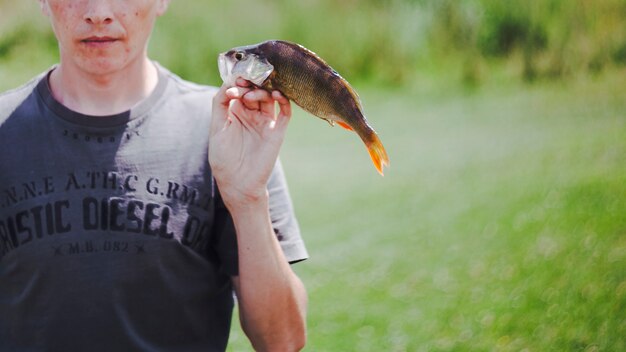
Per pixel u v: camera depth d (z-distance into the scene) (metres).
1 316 2.25
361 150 8.64
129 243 2.23
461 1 12.25
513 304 5.17
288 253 2.46
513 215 6.35
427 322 5.06
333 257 6.03
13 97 2.34
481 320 5.06
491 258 5.78
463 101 10.39
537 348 4.73
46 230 2.22
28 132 2.28
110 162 2.27
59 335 2.20
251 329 2.43
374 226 6.52
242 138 2.25
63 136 2.27
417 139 8.70
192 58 11.56
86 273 2.21
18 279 2.23
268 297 2.33
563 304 5.09
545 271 5.49
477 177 7.34
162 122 2.34
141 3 2.27
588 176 6.90
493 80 11.22
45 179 2.25
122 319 2.22
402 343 4.86
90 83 2.32
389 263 5.87
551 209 6.34
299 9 12.40
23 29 11.31
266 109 2.26
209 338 2.38
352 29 12.29
